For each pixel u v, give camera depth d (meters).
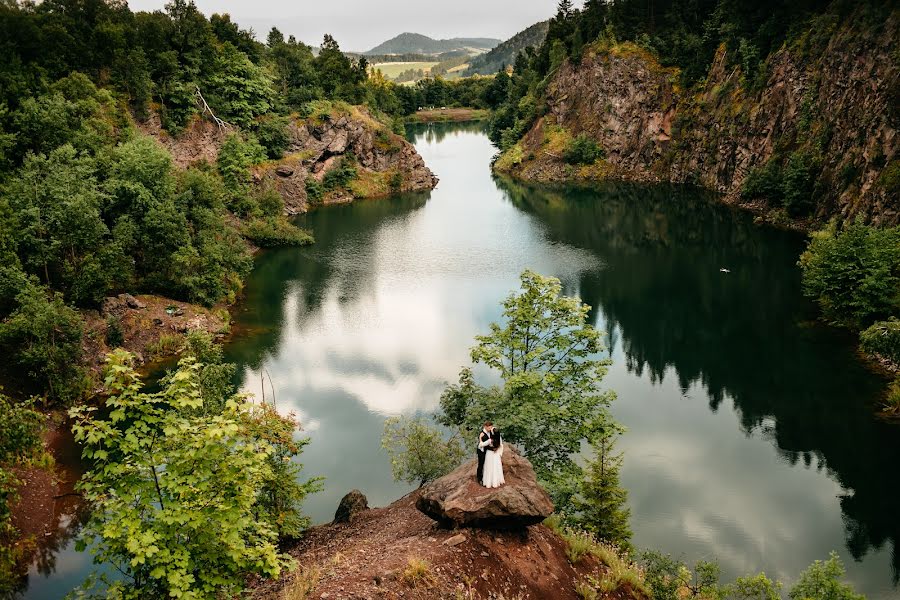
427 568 17.39
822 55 100.88
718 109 134.38
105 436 14.45
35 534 31.52
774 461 41.31
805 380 51.41
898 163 74.00
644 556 23.34
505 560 18.73
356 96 157.12
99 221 54.28
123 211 62.91
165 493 14.97
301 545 25.80
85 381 45.94
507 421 27.28
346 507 30.05
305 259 89.94
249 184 109.62
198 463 14.80
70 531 32.12
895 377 50.09
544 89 179.88
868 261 56.88
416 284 78.81
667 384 52.56
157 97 103.88
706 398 50.00
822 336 59.28
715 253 88.75
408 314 67.81
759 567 31.61
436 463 30.72
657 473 40.16
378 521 26.08
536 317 31.05
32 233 50.69
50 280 53.28
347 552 20.98
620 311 69.50
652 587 21.00
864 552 32.78
